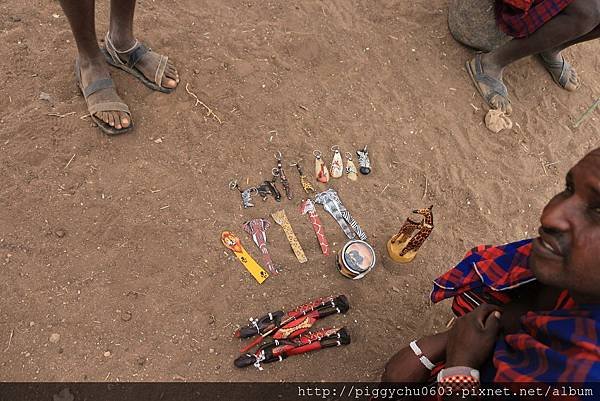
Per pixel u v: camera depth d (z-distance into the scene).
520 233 3.02
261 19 3.40
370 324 2.49
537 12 3.07
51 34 3.02
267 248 2.60
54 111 2.76
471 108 3.43
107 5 3.21
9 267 2.34
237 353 2.32
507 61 3.42
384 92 3.31
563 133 3.57
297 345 2.32
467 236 2.91
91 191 2.58
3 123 2.67
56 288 2.33
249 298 2.45
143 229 2.52
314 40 3.36
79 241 2.46
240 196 2.73
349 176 2.92
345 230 2.72
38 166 2.60
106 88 2.72
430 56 3.56
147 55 2.89
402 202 2.93
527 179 3.25
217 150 2.84
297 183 2.84
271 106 3.06
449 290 1.99
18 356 2.17
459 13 3.50
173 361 2.26
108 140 2.74
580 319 1.26
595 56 4.16
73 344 2.23
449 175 3.10
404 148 3.12
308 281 2.54
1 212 2.45
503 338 1.54
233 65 3.14
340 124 3.10
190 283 2.44
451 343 1.67
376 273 2.63
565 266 1.26
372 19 3.61
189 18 3.28
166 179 2.69
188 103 2.95
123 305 2.34
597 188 1.16
